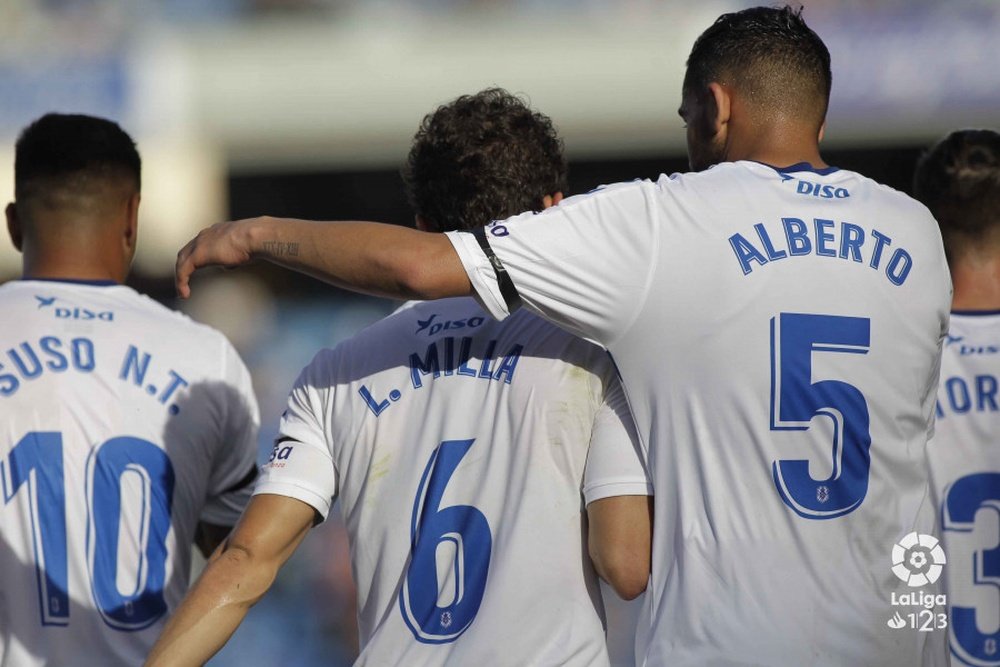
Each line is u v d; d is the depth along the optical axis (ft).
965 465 34.14
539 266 25.90
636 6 117.91
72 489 33.09
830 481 25.85
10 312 33.99
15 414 32.94
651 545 26.66
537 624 26.32
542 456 27.12
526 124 29.12
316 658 86.12
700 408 26.11
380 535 27.73
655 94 117.70
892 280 26.55
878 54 109.09
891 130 110.01
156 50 115.75
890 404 26.35
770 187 26.94
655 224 26.22
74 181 34.91
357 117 119.55
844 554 25.85
